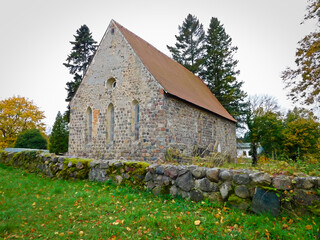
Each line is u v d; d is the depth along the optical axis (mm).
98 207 5559
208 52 33781
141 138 14117
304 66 14211
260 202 4910
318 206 4516
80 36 32312
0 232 4297
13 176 9109
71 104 18109
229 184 5449
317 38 13688
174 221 4570
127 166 7355
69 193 6762
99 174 7918
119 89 15711
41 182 8188
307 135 17641
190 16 37906
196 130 16953
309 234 3936
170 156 12617
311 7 13609
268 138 19172
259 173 5152
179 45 37688
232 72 32938
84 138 17031
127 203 5727
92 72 17375
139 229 4340
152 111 13914
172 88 15250
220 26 34094
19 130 41406
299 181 4770
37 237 4164
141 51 16859
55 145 26125
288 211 4703
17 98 41281
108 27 17109
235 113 30672
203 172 5863
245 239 3959
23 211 5348
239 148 38906
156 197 6211
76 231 4336
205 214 4988
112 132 15992
